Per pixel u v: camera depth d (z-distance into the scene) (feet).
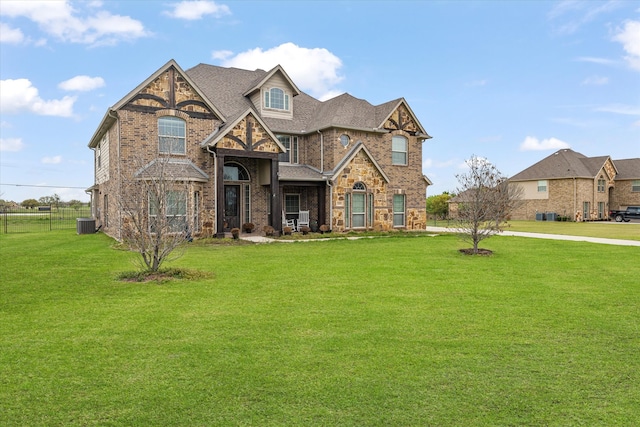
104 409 12.81
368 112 84.99
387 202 81.05
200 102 66.54
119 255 46.03
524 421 12.26
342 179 75.15
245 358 16.78
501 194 58.90
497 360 16.76
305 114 86.89
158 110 63.00
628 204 163.12
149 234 34.58
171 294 27.78
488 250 51.60
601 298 27.37
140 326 20.85
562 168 154.20
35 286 30.04
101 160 82.02
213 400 13.37
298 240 63.00
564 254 49.70
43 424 11.98
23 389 14.07
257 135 66.59
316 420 12.21
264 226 70.64
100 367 15.87
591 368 16.08
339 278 33.60
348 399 13.46
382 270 37.45
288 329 20.49
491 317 22.81
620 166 168.55
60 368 15.76
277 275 34.73
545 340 19.19
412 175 86.79
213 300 26.22
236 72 88.74
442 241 63.93
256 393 13.84
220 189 63.52
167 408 12.86
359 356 17.06
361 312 23.62
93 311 23.59
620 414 12.67
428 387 14.35
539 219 156.35
